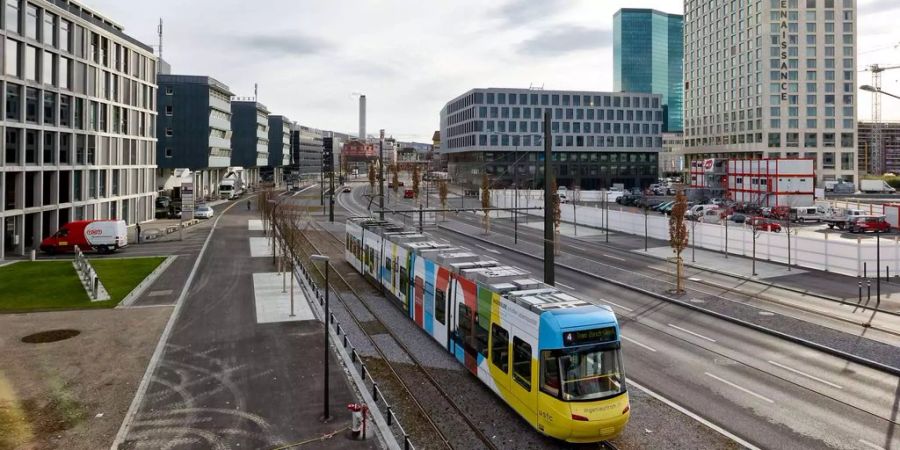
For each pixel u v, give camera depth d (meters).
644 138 135.50
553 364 15.43
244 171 146.00
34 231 49.31
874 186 115.31
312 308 31.03
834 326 27.41
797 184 79.69
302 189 145.88
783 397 19.23
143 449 15.57
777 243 45.38
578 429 14.84
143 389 19.72
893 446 15.78
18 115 46.50
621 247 55.00
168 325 27.44
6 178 46.09
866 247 39.38
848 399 19.08
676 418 17.59
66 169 53.09
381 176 56.59
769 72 123.06
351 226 44.75
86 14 62.66
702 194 95.88
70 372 21.27
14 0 45.75
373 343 24.98
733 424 17.19
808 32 123.25
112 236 49.31
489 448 15.76
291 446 15.83
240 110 141.12
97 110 59.44
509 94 130.12
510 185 129.88
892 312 29.88
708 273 41.59
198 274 40.31
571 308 16.33
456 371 21.64
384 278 33.59
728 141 135.88
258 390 19.73
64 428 16.80
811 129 123.62
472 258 25.70
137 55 71.00
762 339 25.83
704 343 25.17
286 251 41.28
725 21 136.50
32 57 48.31
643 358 23.16
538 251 52.81
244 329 27.06
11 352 23.44
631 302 33.19
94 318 28.62
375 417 17.55
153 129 76.31
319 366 22.12
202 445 15.83
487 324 19.39
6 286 35.75
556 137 131.88
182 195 57.62
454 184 146.88
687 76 154.38
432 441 16.19
